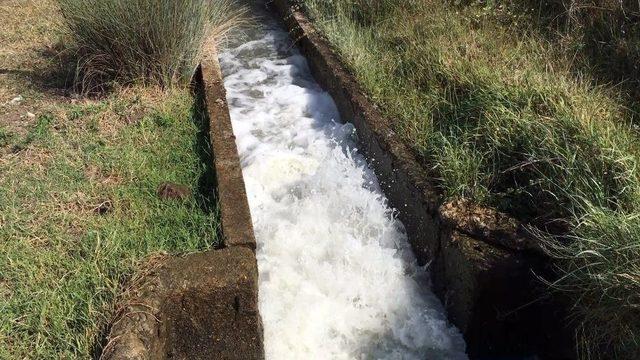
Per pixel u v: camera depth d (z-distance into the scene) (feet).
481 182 8.05
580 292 6.63
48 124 9.95
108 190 8.38
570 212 7.10
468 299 7.30
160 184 8.52
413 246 8.66
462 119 9.16
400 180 8.79
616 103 8.91
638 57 9.64
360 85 10.80
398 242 8.80
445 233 7.70
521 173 8.04
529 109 8.56
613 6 10.65
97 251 7.18
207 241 7.45
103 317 6.41
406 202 8.67
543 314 7.29
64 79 11.51
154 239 7.43
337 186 9.50
